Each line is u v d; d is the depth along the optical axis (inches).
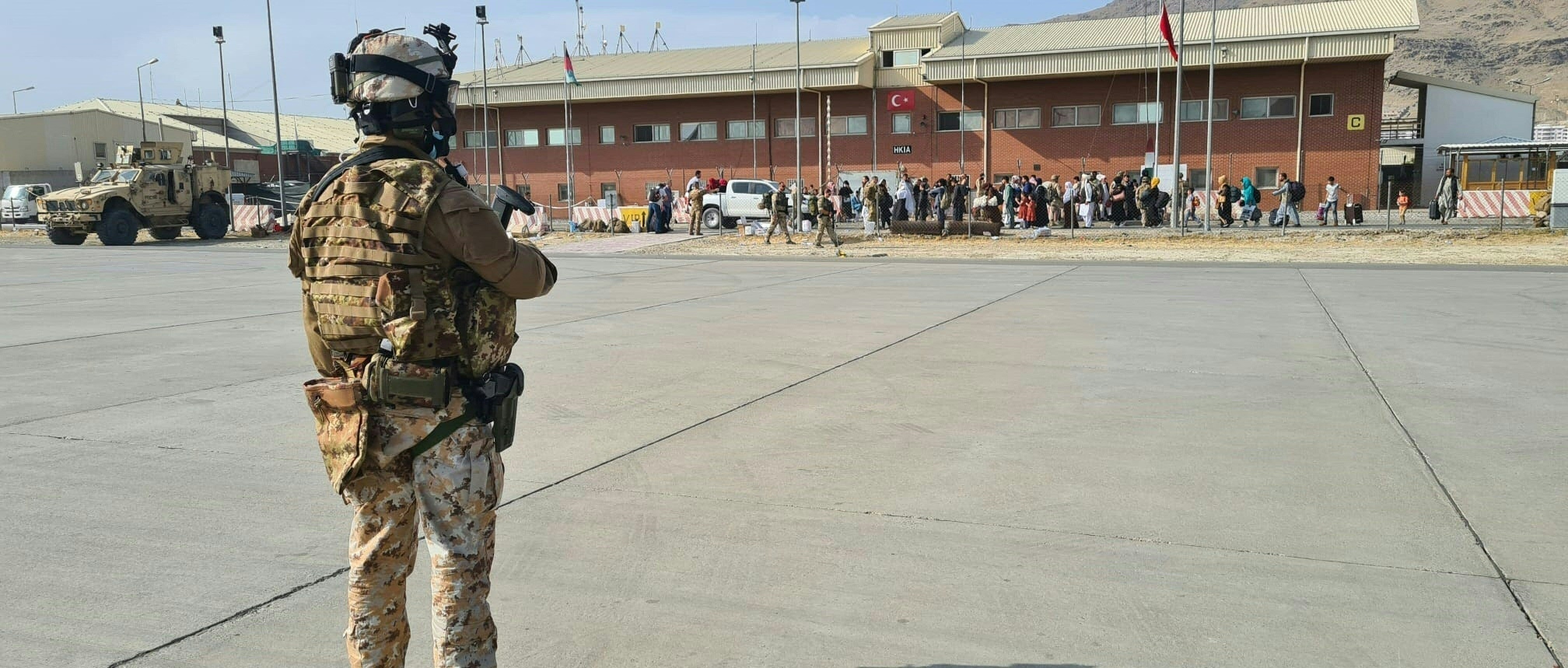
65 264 818.2
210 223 1209.4
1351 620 125.4
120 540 156.9
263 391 273.1
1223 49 1423.5
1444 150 1249.4
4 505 174.2
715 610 130.5
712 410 243.4
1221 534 155.3
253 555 150.8
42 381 288.8
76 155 2177.7
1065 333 364.2
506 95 1815.9
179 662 117.6
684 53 2005.4
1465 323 379.2
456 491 91.3
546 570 143.9
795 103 1728.6
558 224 1434.5
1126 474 187.6
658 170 1811.0
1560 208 943.7
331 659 118.3
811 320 407.8
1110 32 1582.2
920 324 392.2
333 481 93.1
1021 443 210.1
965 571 142.3
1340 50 1374.3
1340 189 1467.8
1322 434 215.0
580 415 238.1
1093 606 130.6
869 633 123.6
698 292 531.8
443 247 87.8
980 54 1542.8
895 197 1360.7
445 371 88.6
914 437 215.9
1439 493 173.9
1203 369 291.3
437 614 92.7
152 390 274.1
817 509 169.0
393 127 92.8
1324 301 455.5
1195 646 119.3
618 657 118.2
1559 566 140.9
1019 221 1195.9
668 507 170.7
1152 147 1544.0
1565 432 214.2
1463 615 126.1
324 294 90.3
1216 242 896.9
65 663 117.3
